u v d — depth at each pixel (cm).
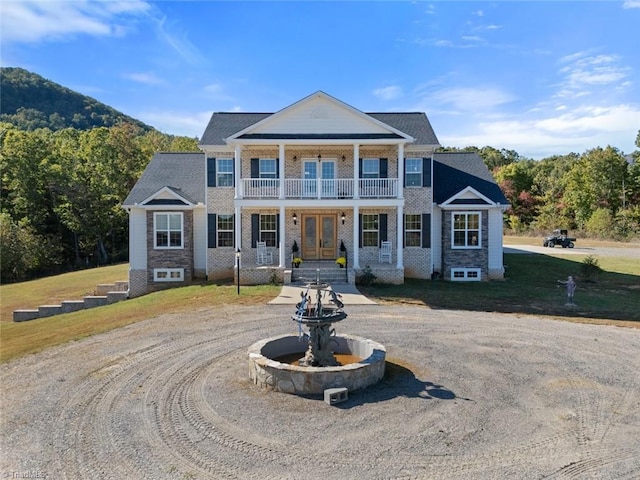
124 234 4962
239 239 2244
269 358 1098
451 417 798
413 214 2412
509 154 10012
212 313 1648
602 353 1179
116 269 3553
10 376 1014
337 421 782
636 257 3338
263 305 1761
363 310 1691
